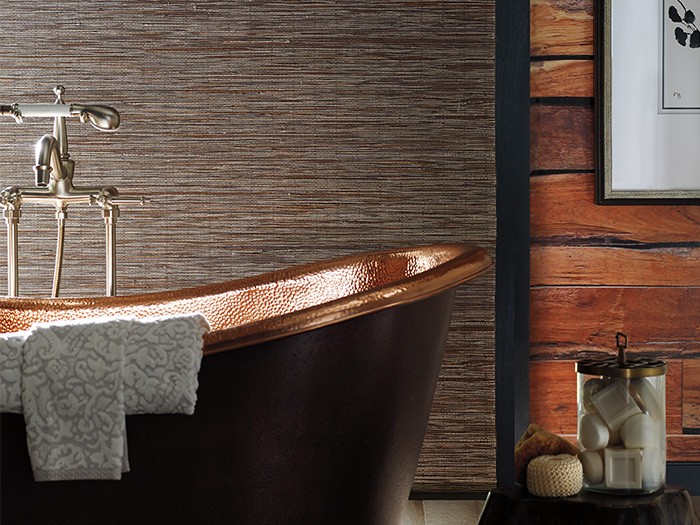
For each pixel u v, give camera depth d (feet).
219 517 5.33
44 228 8.84
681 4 8.68
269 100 8.79
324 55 8.77
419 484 8.84
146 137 8.79
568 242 8.86
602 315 8.84
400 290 5.34
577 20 8.84
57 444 5.00
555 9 8.84
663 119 8.70
